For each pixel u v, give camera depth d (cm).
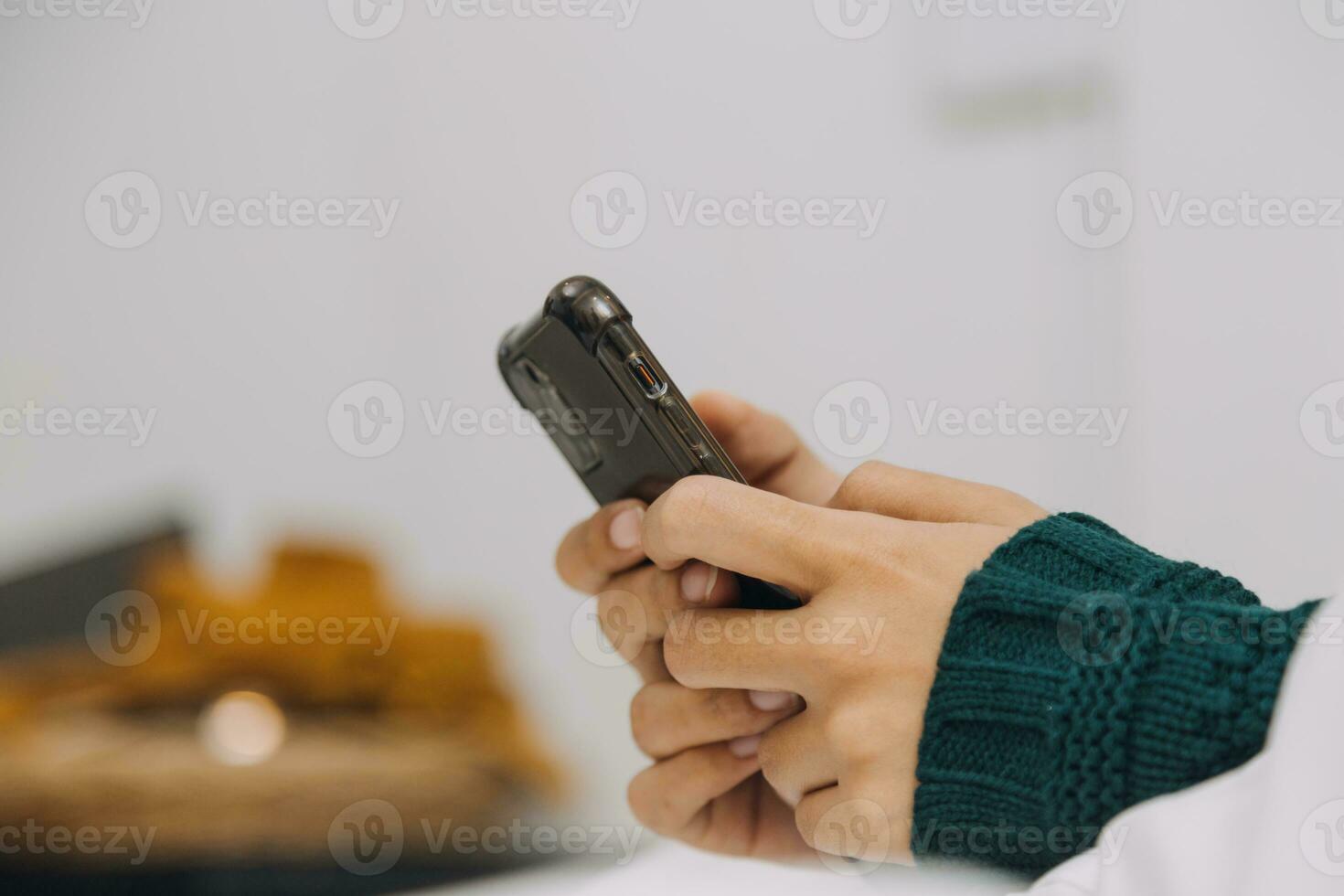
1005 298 194
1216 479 188
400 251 206
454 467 207
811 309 200
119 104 202
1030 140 190
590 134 203
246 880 117
